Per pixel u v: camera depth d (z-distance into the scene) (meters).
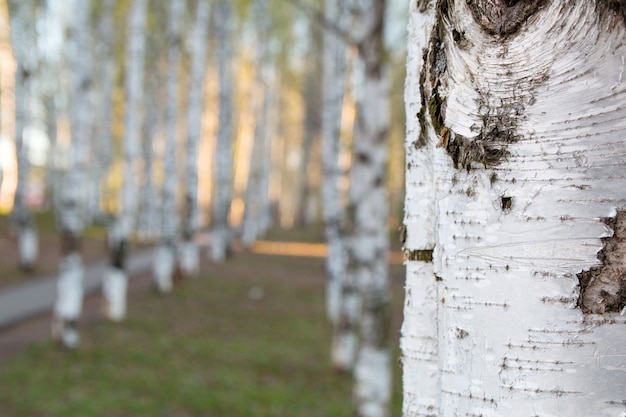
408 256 1.98
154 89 25.41
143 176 31.66
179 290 15.98
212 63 27.77
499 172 1.57
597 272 1.46
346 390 8.95
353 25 8.41
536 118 1.52
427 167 1.87
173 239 16.31
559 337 1.47
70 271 9.95
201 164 34.19
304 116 33.00
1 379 8.16
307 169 36.25
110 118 26.45
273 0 24.77
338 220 13.00
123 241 12.43
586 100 1.47
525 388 1.50
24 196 18.25
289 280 18.72
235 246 27.78
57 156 28.70
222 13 21.44
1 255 19.31
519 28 1.51
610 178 1.46
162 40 23.91
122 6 21.11
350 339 9.80
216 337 11.40
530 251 1.51
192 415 7.43
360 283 7.03
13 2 18.66
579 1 1.45
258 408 7.81
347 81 14.36
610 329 1.44
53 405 7.30
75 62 10.57
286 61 29.19
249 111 28.36
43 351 9.66
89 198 32.81
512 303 1.53
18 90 18.75
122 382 8.42
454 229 1.64
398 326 12.84
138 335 11.14
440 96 1.71
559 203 1.49
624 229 1.45
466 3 1.60
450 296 1.65
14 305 13.34
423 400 1.94
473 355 1.58
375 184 7.04
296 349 11.06
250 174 27.92
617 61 1.44
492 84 1.57
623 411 1.42
